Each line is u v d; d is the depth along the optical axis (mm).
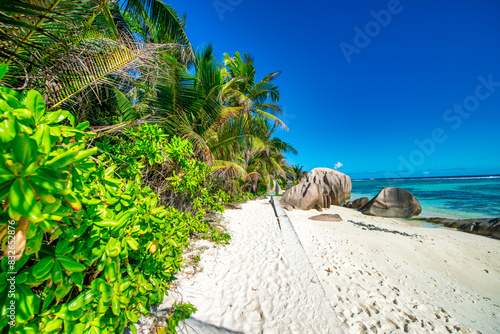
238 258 3852
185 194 4793
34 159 806
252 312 2441
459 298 3469
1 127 840
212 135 7391
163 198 4137
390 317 2770
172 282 2797
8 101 1001
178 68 5129
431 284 3887
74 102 2717
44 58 2125
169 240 2299
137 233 1571
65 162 906
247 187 15258
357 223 8562
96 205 1349
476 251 5848
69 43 2240
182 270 3146
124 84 3135
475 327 2744
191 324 2172
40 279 1026
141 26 5770
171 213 2979
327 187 16422
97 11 2252
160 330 1965
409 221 9836
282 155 20703
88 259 1266
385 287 3553
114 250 1325
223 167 7434
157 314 2168
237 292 2795
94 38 2699
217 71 6691
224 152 8133
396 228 8258
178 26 5754
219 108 6824
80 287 1185
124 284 1494
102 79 2773
